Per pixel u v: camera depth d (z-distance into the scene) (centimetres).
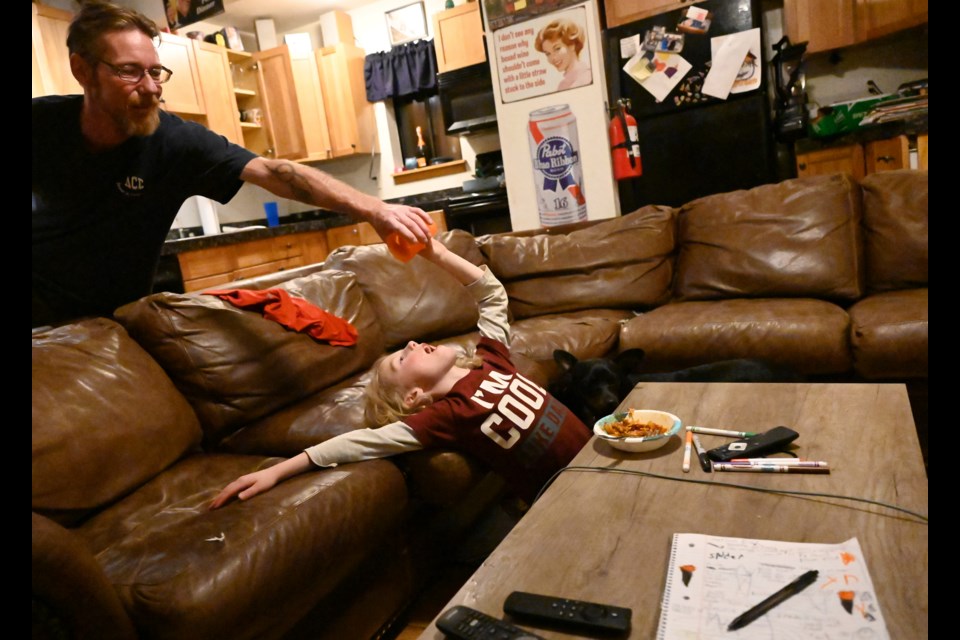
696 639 64
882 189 236
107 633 96
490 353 168
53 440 135
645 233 277
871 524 82
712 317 226
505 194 493
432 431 145
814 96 421
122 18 153
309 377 196
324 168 618
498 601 77
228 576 108
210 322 185
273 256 471
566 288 282
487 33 408
